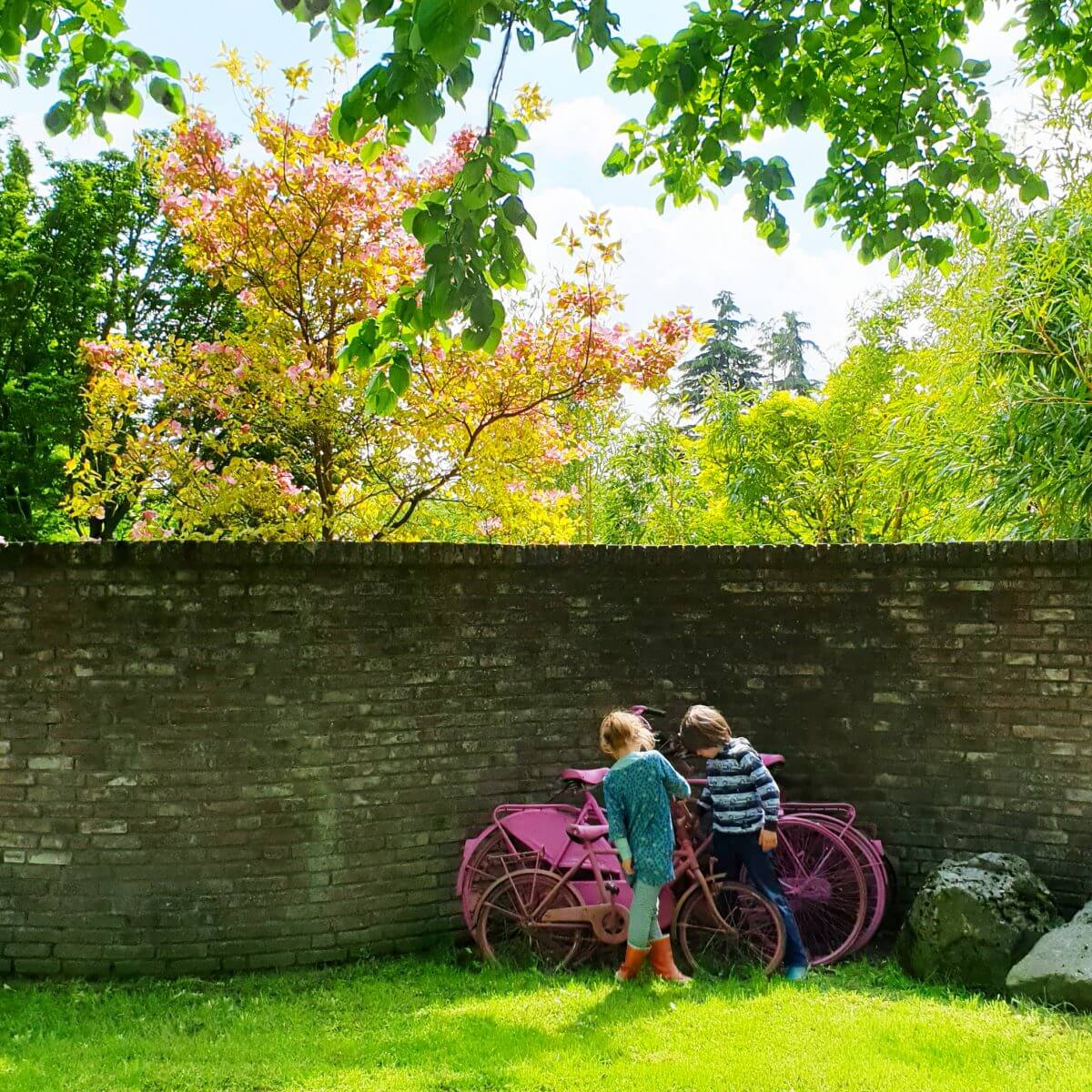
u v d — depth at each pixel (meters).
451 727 6.71
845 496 15.65
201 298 23.70
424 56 3.57
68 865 5.94
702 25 4.97
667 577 7.28
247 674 6.19
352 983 5.87
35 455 21.62
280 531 9.30
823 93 5.41
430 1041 4.82
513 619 6.94
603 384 9.41
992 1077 4.25
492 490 9.61
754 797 6.11
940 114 5.54
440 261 3.80
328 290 9.56
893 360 14.71
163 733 6.05
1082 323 8.12
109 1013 5.36
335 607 6.40
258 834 6.16
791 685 7.14
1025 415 8.28
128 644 6.04
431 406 9.19
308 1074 4.46
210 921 6.04
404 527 10.30
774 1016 5.06
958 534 9.21
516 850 6.53
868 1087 4.17
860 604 7.04
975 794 6.69
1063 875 6.40
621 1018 5.07
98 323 24.06
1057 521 8.13
